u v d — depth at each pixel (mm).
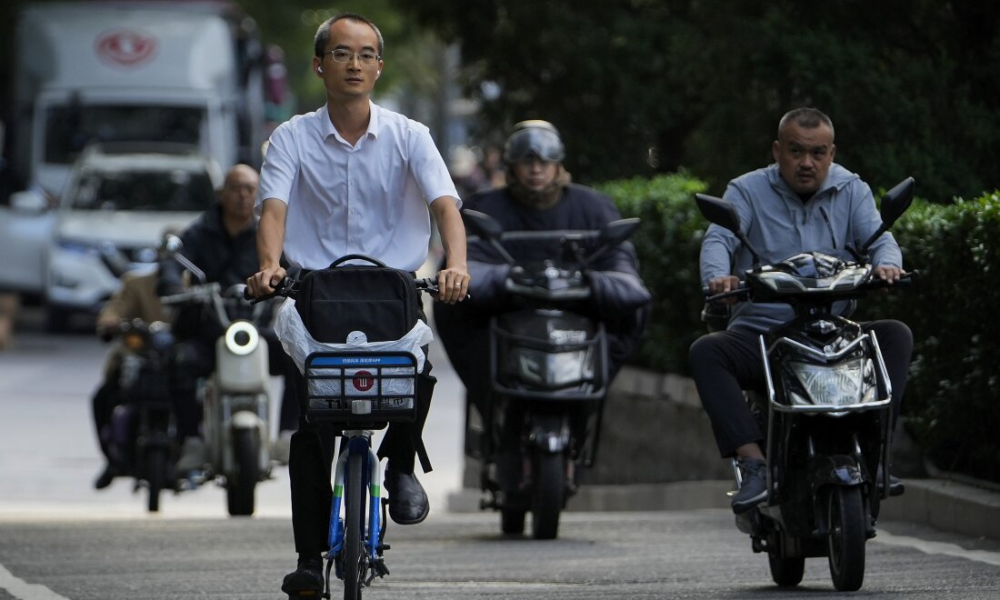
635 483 47156
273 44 133125
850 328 23906
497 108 67062
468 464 54312
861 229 25078
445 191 19812
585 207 36344
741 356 24656
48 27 94750
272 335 39219
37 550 30984
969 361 30984
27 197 93312
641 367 49188
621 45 62562
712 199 23953
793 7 43969
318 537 19938
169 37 94375
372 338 18766
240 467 38281
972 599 22641
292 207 20281
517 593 24641
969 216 31094
